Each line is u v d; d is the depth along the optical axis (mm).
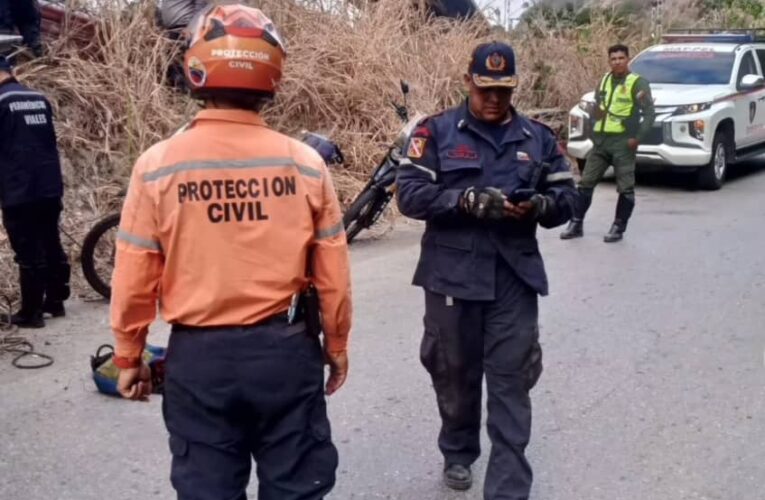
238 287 2973
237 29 2994
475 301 4059
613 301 7551
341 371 3279
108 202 8852
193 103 9836
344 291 3143
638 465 4781
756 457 4859
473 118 4074
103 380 5590
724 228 10484
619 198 9742
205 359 2977
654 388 5750
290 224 3027
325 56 11359
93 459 4832
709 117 12906
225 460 3057
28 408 5434
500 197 3863
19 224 6562
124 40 9828
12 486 4547
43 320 6875
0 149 6441
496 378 4082
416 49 12656
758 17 21953
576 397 5613
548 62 15586
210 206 2969
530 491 4430
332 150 7875
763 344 6531
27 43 9359
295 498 3105
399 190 4117
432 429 5188
